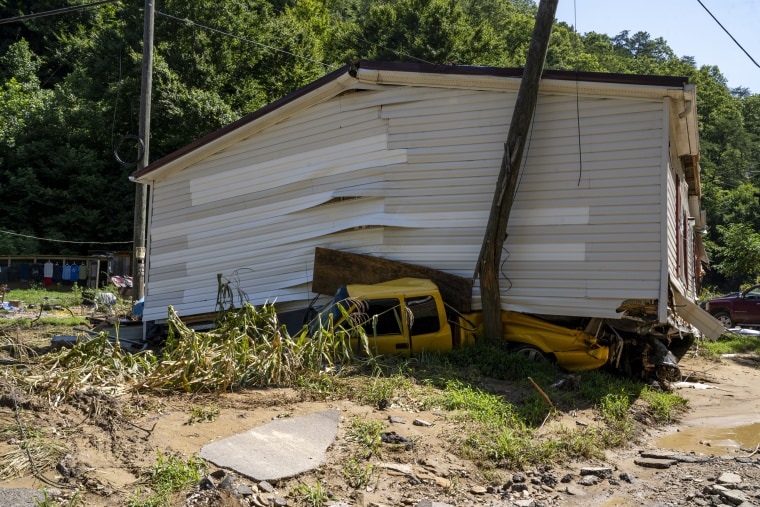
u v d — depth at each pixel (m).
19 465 4.77
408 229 11.13
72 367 6.84
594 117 9.88
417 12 35.34
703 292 31.95
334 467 5.55
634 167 9.63
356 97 11.52
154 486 4.80
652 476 6.36
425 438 6.42
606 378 9.66
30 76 42.22
